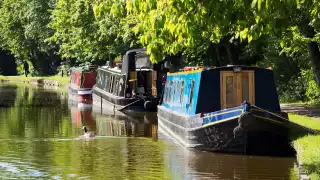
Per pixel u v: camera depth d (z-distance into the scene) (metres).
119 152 19.89
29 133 25.19
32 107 40.22
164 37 12.80
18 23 89.62
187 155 18.92
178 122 22.25
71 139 23.22
